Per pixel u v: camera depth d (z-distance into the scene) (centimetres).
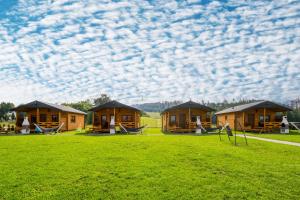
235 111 3725
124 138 2278
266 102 3419
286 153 1445
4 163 1150
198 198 734
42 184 856
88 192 784
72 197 747
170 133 3247
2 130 3281
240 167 1073
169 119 3600
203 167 1074
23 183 865
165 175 948
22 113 3653
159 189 803
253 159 1240
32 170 1022
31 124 3559
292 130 3734
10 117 8000
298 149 1586
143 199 728
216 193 771
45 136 2602
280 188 816
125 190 796
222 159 1238
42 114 3669
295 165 1116
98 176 941
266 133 3234
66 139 2202
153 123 6988
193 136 2562
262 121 3656
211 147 1641
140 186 831
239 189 802
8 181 883
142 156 1314
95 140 2095
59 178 919
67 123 3906
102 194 768
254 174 969
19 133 3309
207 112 3638
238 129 3825
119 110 3559
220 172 999
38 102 3409
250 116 3650
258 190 796
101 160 1212
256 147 1673
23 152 1454
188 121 3562
